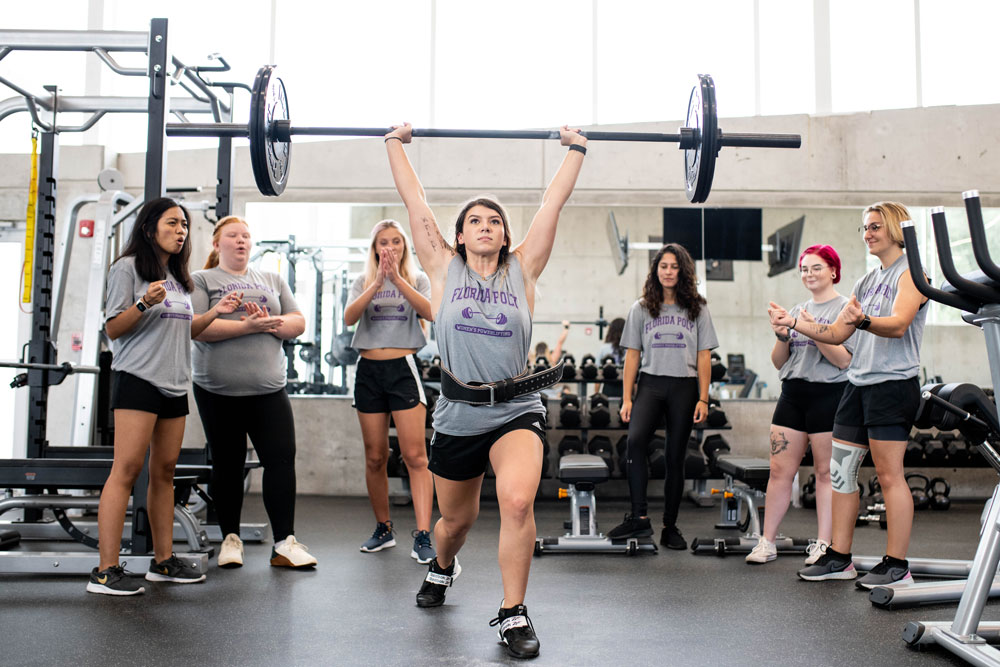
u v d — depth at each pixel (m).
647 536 3.25
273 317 2.80
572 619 2.15
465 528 2.12
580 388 5.61
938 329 5.63
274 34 6.05
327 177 5.79
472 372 1.83
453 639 1.92
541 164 5.75
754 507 3.43
